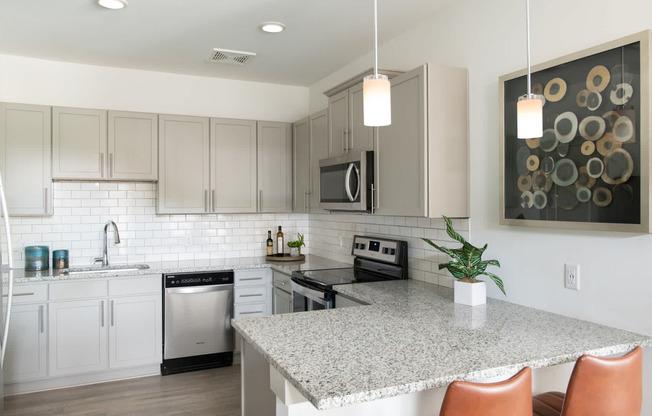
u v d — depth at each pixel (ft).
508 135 7.88
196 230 14.58
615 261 6.38
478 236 8.74
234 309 13.15
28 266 12.25
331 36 11.02
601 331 6.19
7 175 11.69
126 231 13.73
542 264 7.46
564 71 6.90
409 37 10.63
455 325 6.52
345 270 12.02
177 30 10.61
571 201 6.79
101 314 11.73
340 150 11.54
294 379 4.47
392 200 9.43
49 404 10.52
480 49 8.64
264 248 15.49
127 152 12.85
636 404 5.01
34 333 11.14
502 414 4.25
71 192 13.14
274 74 14.33
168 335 12.35
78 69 13.19
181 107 14.34
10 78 12.50
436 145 8.60
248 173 14.25
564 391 6.67
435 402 5.84
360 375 4.56
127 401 10.69
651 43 5.75
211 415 9.96
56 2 9.11
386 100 5.06
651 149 5.74
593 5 6.63
